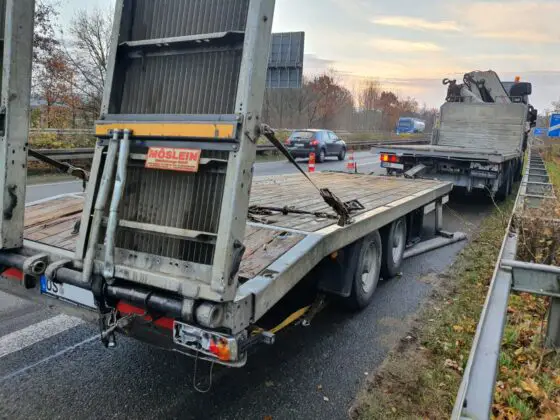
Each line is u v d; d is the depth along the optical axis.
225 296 2.27
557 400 3.10
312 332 4.18
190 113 2.51
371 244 4.68
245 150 2.29
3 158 2.84
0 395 3.09
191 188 2.45
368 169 18.11
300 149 21.06
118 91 2.74
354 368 3.57
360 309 4.61
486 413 1.60
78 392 3.16
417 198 6.14
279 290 2.76
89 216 2.66
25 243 3.19
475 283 5.52
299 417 2.97
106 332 2.67
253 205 4.64
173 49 2.57
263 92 2.37
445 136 12.93
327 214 4.22
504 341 3.84
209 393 3.21
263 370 3.52
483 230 8.52
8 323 4.13
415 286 5.43
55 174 13.06
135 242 2.60
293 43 19.80
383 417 2.98
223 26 2.44
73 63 23.27
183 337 2.47
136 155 2.55
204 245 2.40
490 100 13.52
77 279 2.65
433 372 3.50
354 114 59.44
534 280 3.30
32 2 2.80
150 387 3.25
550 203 5.75
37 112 22.17
